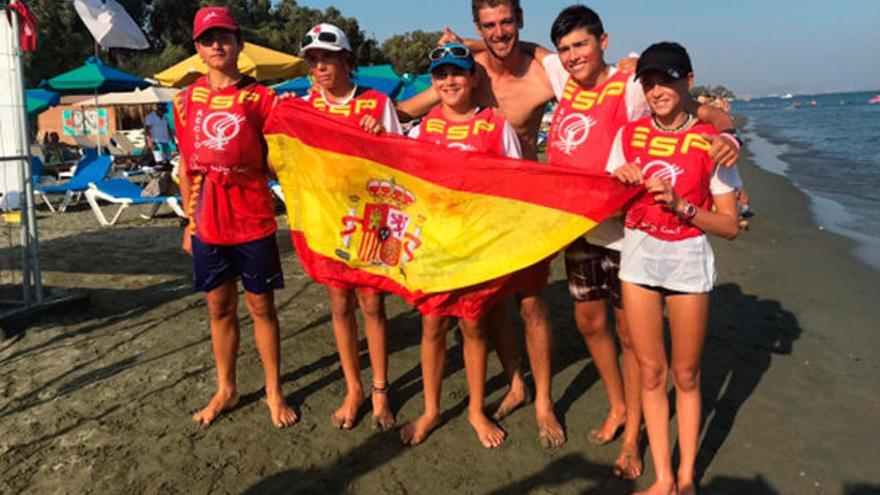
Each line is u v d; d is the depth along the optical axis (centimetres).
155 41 4831
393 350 538
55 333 570
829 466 371
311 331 580
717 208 300
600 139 349
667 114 296
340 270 388
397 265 378
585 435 404
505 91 400
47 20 3328
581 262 363
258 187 381
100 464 373
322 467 372
